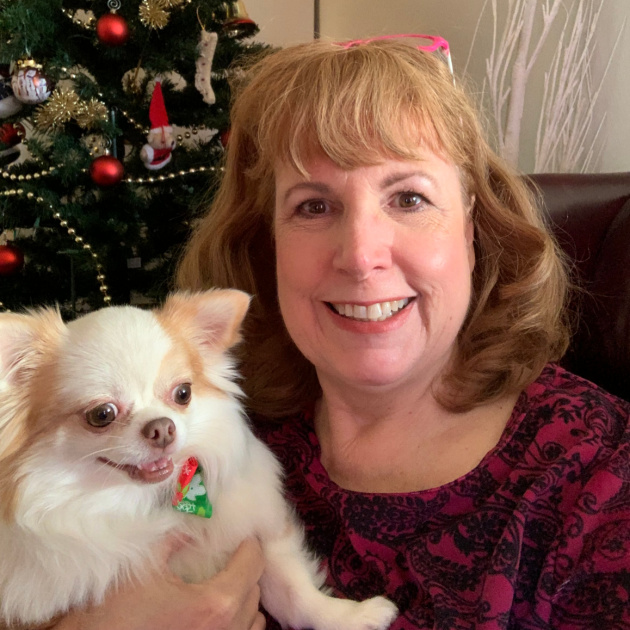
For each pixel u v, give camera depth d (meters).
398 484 1.16
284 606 1.11
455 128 1.12
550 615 0.89
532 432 1.09
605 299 1.56
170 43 2.54
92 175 2.39
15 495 1.02
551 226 1.68
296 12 3.92
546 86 2.64
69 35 2.49
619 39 2.48
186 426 1.10
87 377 1.06
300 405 1.45
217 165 2.34
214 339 1.26
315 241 1.10
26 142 2.51
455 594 0.95
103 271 2.55
